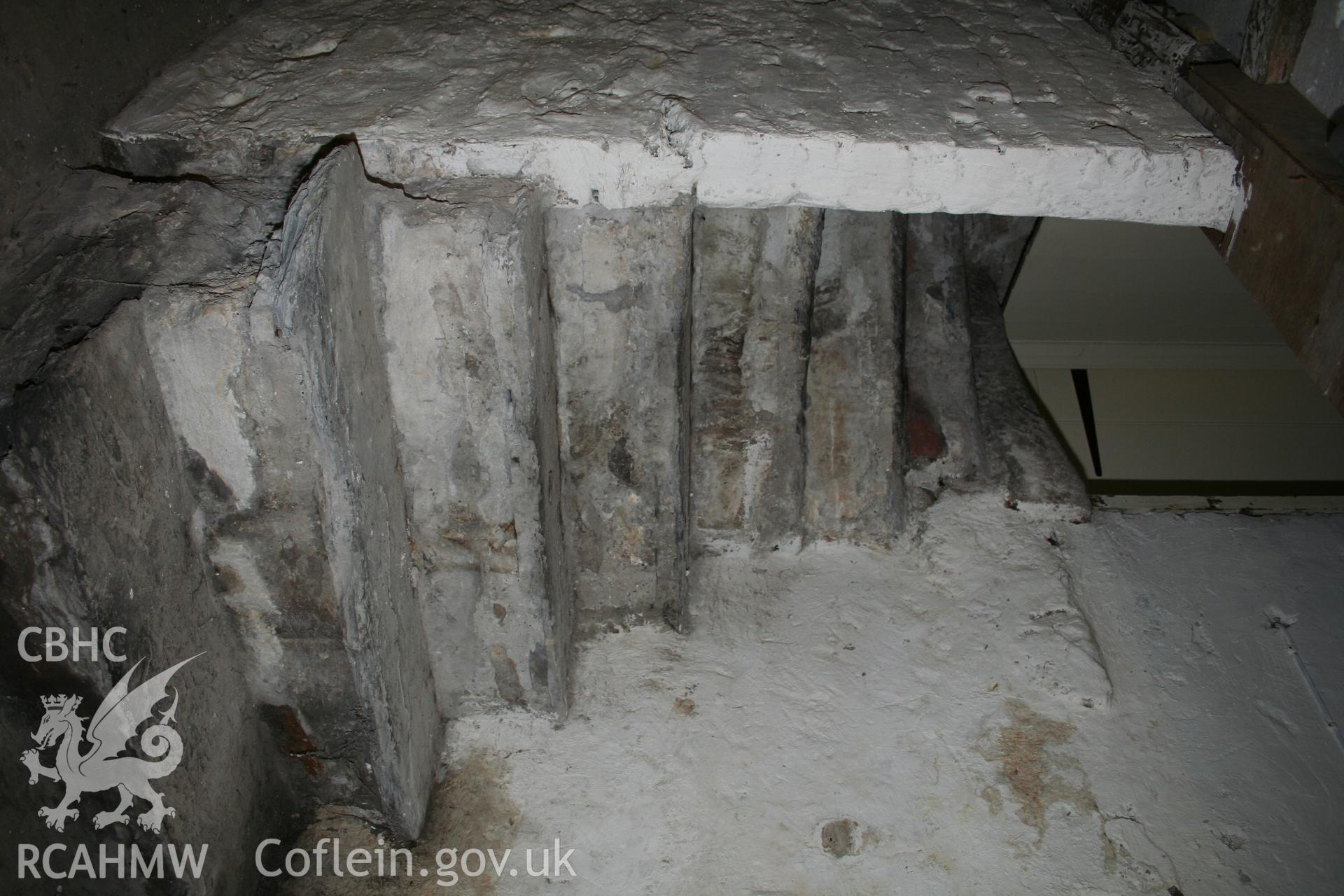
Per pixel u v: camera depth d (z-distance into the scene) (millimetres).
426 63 2104
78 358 1328
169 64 2084
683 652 2242
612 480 2137
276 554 1635
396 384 1738
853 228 2547
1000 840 1947
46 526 1286
